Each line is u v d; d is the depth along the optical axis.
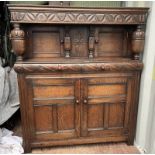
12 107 1.86
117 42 1.59
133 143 1.72
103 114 1.60
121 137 1.69
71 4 1.70
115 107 1.59
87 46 1.57
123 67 1.47
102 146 1.72
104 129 1.64
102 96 1.54
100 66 1.45
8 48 1.95
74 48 1.56
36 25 1.47
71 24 1.47
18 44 1.34
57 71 1.43
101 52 1.59
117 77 1.51
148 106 1.53
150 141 1.53
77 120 1.58
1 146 1.65
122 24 1.42
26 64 1.39
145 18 1.40
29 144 1.59
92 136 1.64
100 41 1.57
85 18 1.35
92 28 1.51
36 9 1.29
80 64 1.43
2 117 1.78
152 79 1.46
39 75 1.44
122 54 1.62
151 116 1.50
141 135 1.63
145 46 1.48
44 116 1.54
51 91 1.49
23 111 1.50
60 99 1.51
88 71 1.46
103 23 1.37
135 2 1.59
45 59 1.49
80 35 1.54
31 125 1.55
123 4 1.78
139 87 1.59
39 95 1.49
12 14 1.28
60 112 1.55
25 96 1.47
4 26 1.92
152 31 1.40
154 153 1.47
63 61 1.44
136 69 1.50
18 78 1.43
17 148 1.64
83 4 1.72
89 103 1.55
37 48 1.52
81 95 1.52
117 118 1.63
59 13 1.32
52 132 1.59
